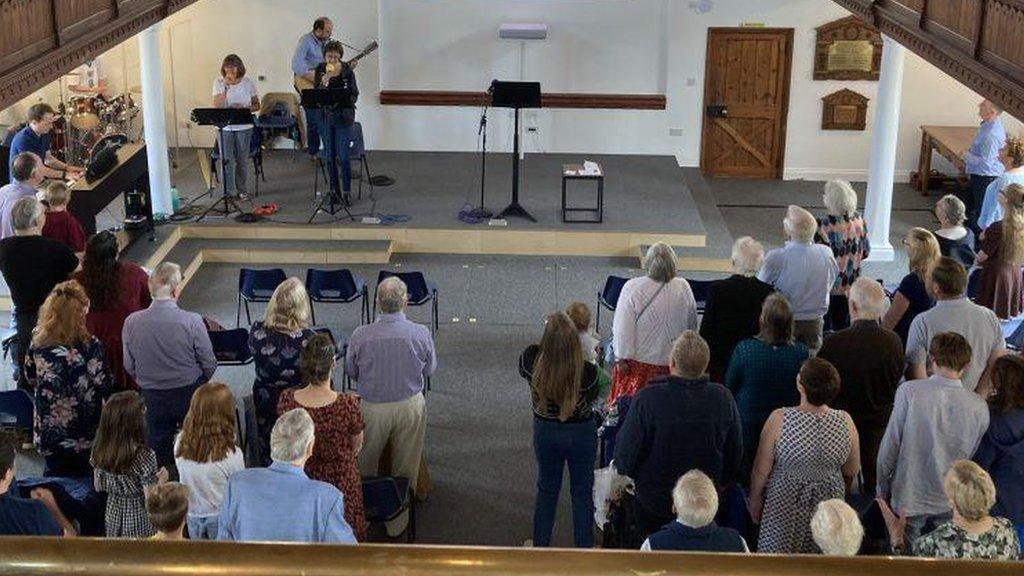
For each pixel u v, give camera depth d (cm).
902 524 500
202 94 1481
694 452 488
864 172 1548
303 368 513
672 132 1533
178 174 1378
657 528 504
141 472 503
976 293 727
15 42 555
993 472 488
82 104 1316
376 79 1493
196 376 630
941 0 712
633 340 646
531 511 695
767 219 1370
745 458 554
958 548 403
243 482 413
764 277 686
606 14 1494
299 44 1333
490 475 739
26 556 80
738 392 557
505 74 1514
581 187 1351
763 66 1508
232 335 746
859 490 571
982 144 1128
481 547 83
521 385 881
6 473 407
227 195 1194
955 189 1486
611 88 1524
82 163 1237
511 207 1221
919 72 1484
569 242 1188
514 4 1485
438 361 921
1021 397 479
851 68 1498
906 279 643
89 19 684
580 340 594
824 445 473
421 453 666
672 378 491
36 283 679
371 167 1423
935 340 489
